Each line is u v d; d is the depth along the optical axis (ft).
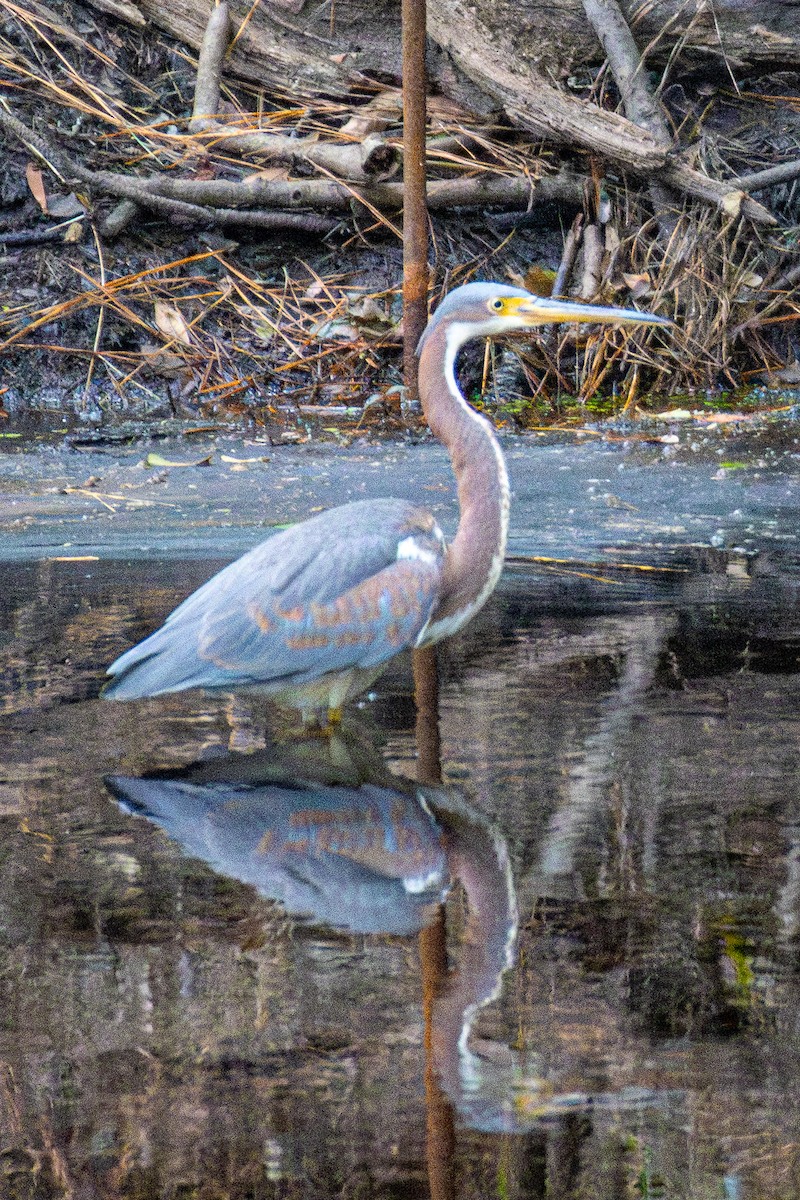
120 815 22.30
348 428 50.93
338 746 25.18
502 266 59.26
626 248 58.70
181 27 61.26
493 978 17.63
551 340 57.06
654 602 33.27
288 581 25.61
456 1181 13.97
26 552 36.73
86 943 18.47
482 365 56.95
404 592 26.18
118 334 56.29
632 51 56.80
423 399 28.81
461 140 58.75
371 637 25.98
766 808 22.33
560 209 60.70
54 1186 14.10
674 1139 14.60
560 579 35.24
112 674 26.07
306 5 59.98
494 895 19.77
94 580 34.14
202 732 25.95
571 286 57.93
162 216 58.75
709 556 37.27
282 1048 16.19
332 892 19.90
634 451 48.73
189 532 38.52
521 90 55.98
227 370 55.88
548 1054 16.17
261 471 45.37
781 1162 14.25
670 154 55.77
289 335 57.06
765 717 26.04
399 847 21.21
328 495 42.32
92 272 57.16
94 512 40.60
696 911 19.25
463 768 24.04
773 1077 15.70
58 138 59.16
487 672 28.76
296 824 22.03
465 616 28.17
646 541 38.70
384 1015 16.84
